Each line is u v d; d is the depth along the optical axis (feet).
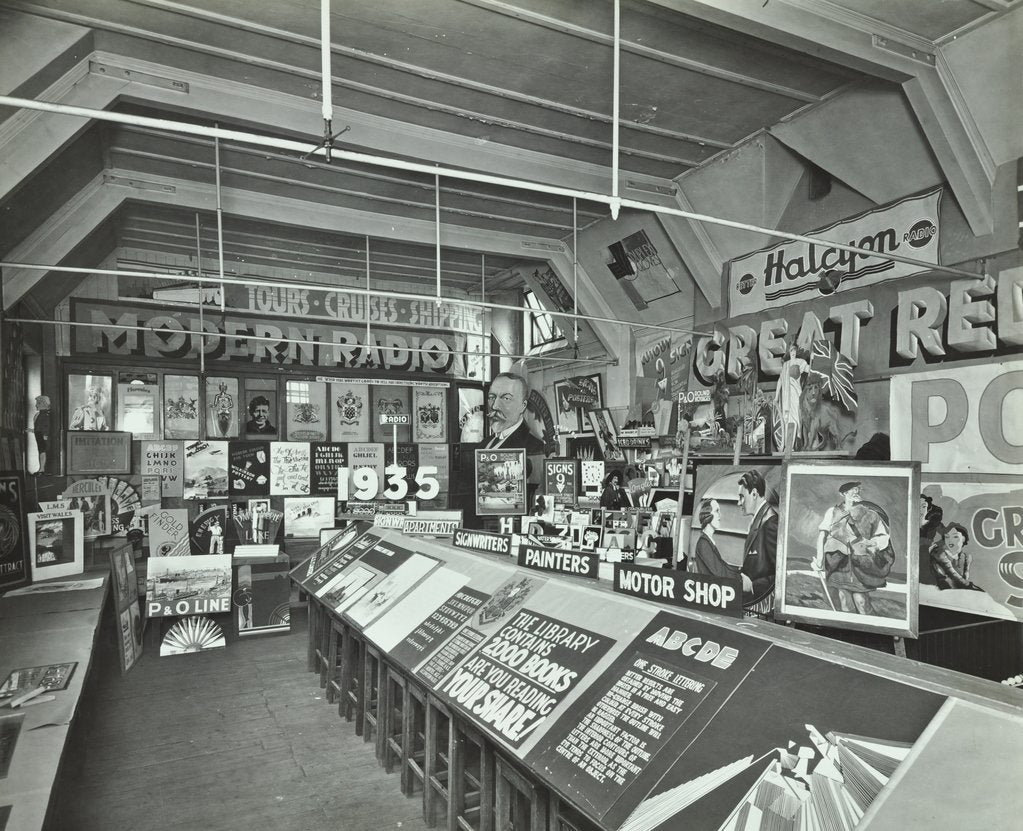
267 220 32.83
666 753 7.48
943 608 18.25
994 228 20.54
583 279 40.40
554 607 11.68
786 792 6.23
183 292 42.14
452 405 49.21
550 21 19.54
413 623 14.64
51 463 37.78
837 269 25.91
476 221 36.42
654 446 30.14
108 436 37.09
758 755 6.77
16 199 24.89
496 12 19.12
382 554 19.98
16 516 23.18
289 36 20.29
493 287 50.80
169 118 24.47
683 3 16.11
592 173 29.78
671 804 6.85
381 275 48.11
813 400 21.03
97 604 19.84
